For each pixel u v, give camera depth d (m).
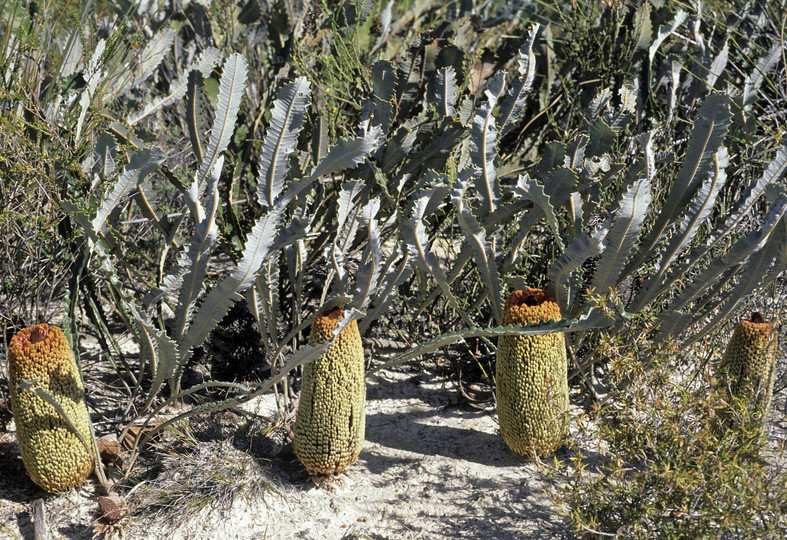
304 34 4.55
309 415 2.92
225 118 2.89
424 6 5.16
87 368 3.78
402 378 3.86
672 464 2.61
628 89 3.70
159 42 4.05
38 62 3.49
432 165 3.41
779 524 2.66
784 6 4.52
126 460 3.13
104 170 2.99
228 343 3.55
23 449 2.80
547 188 3.07
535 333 2.74
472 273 3.87
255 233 2.64
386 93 3.44
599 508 2.64
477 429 3.46
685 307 3.43
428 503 2.99
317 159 3.38
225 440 3.14
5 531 2.75
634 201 2.77
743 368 2.94
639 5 4.49
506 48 4.28
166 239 3.26
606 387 3.64
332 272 3.60
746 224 3.82
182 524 2.84
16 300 3.51
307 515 2.93
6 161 3.00
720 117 2.78
